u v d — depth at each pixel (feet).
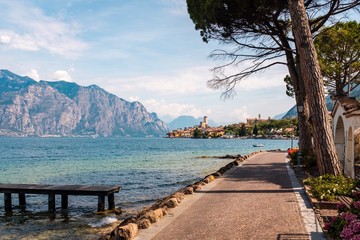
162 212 32.50
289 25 77.92
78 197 71.51
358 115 51.78
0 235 43.04
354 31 95.09
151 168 135.23
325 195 35.78
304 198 39.27
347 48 97.96
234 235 25.64
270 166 85.05
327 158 48.16
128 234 25.70
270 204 36.35
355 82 107.65
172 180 95.20
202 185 51.90
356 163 50.93
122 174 115.14
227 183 54.03
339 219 23.66
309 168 70.79
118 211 55.01
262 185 50.60
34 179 107.14
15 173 127.44
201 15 65.46
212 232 26.61
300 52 51.26
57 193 60.08
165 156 222.69
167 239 25.25
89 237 40.70
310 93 49.98
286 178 58.70
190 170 123.44
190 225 28.84
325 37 96.63
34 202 67.62
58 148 397.60
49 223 49.42
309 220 29.32
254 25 69.15
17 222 50.72
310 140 76.84
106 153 280.31
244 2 60.13
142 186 84.12
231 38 71.72
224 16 64.34
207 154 241.55
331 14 64.18
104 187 60.18
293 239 24.29
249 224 28.53
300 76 76.28
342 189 37.24
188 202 38.96
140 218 30.81
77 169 139.74
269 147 353.51
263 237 24.91
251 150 295.89
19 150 346.13
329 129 49.21
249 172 70.74
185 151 293.84
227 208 35.04
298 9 51.49
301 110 76.54
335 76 105.29
